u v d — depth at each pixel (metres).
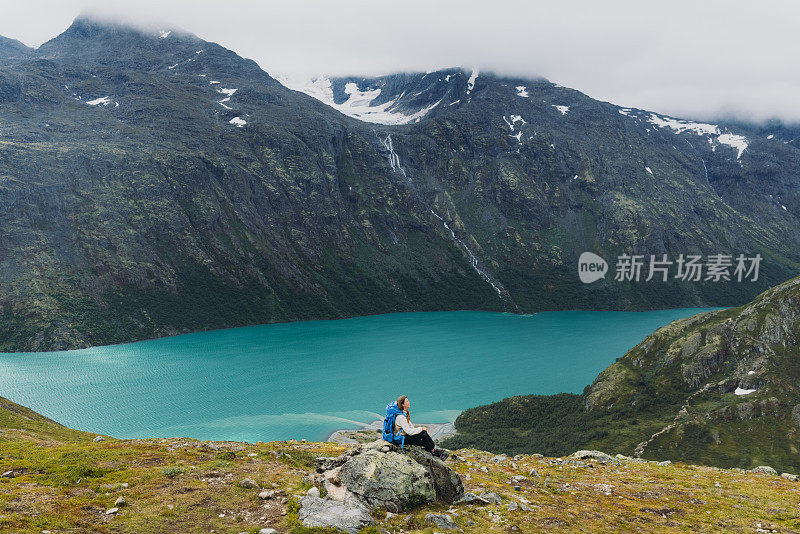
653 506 24.36
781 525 22.50
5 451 27.66
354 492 18.42
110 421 156.12
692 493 28.38
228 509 17.25
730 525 22.19
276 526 15.92
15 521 14.56
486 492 21.91
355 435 145.62
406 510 17.97
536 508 20.80
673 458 132.12
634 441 142.00
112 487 18.84
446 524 16.95
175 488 19.09
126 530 14.91
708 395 159.12
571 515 20.84
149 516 16.06
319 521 16.14
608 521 21.03
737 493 29.20
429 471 19.70
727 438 137.12
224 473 21.55
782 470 121.62
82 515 15.84
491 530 17.20
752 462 126.44
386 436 20.98
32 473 20.80
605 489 27.27
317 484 19.77
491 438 147.75
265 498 18.38
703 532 20.95
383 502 17.84
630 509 23.50
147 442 32.47
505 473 29.42
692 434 140.75
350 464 19.47
